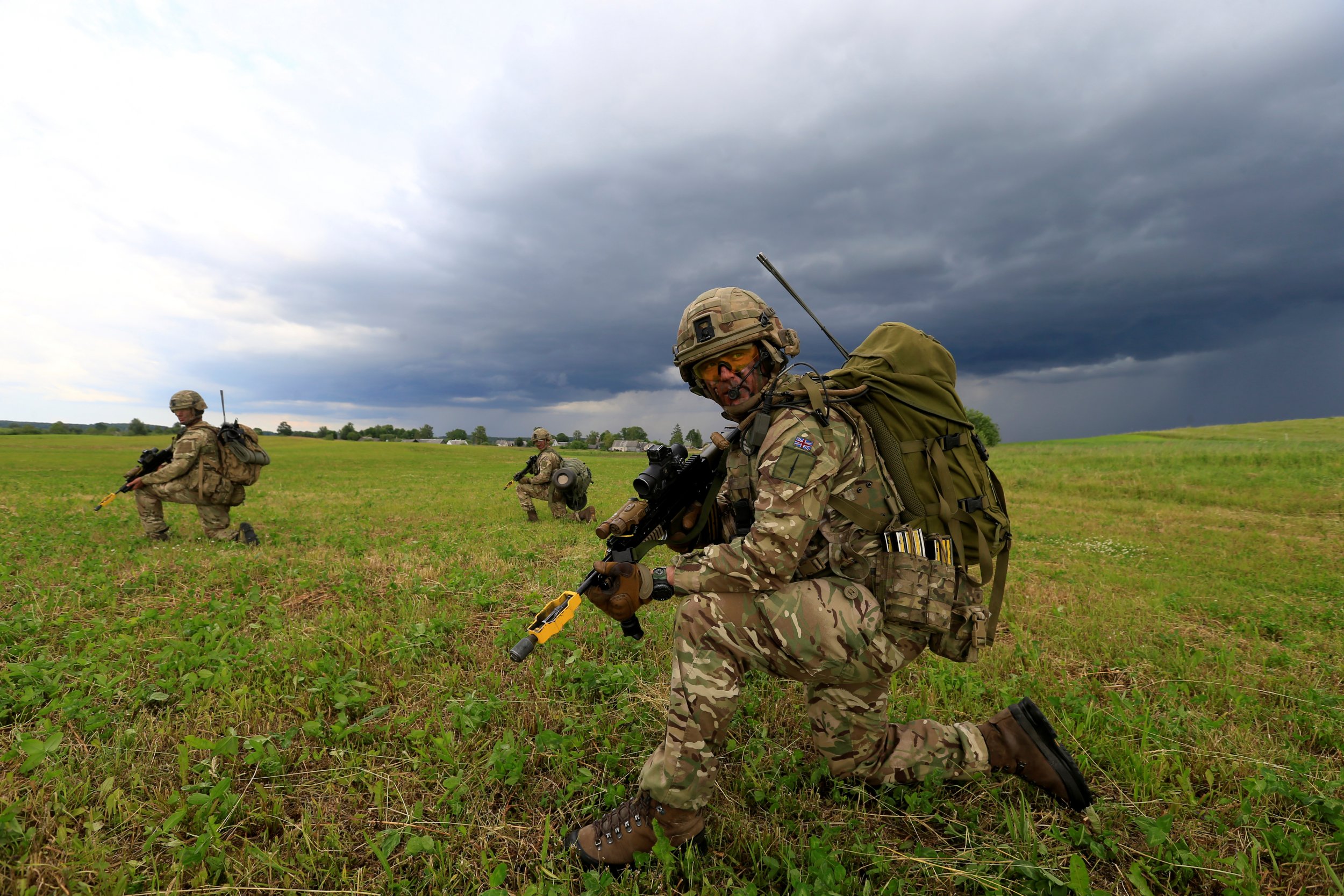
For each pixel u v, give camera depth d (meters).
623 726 2.68
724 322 1.78
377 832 2.01
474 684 3.06
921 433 1.87
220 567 5.46
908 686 3.14
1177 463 19.80
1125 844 1.97
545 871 1.79
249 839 1.96
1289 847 1.88
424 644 3.53
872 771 2.14
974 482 1.90
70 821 1.96
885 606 1.88
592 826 1.90
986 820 2.10
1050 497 14.16
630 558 1.80
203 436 6.62
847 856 1.90
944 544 1.90
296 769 2.33
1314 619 4.67
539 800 2.20
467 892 1.75
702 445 2.08
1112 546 8.00
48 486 15.80
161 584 4.92
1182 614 4.84
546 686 3.02
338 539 7.41
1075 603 4.94
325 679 2.91
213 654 3.16
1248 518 10.66
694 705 1.75
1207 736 2.57
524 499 9.80
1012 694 3.01
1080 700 2.88
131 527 8.15
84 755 2.33
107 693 2.72
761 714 2.81
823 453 1.70
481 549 6.83
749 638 1.76
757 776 2.34
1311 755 2.56
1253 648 3.88
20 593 4.50
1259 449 23.19
